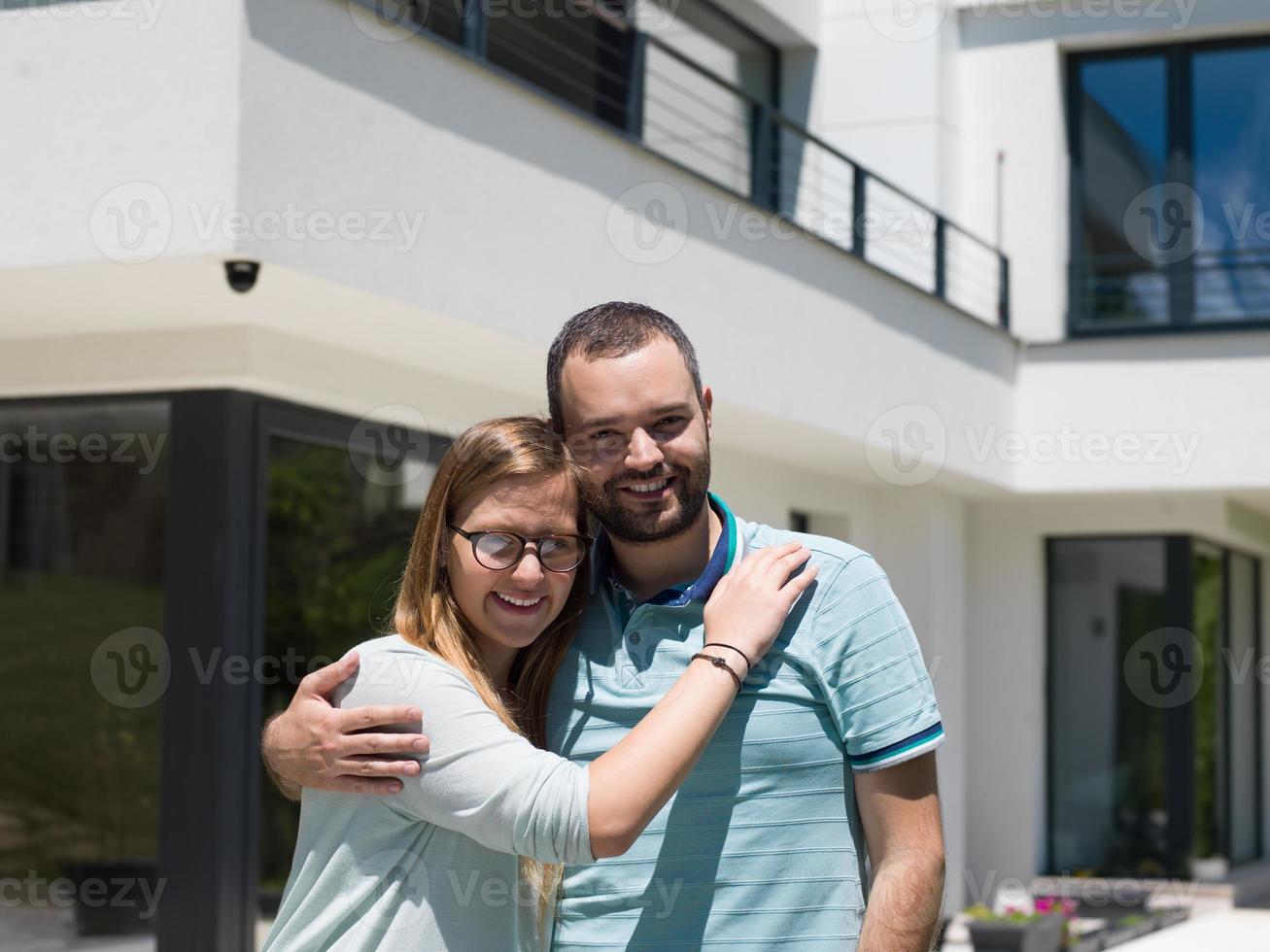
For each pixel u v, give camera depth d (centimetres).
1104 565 1098
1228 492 978
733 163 925
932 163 971
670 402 201
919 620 998
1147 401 973
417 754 192
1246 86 1008
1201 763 1110
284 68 429
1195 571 1104
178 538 518
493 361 574
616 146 585
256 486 523
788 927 198
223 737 505
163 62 421
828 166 988
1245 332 952
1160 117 1026
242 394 520
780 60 999
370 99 461
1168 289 1016
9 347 549
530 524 204
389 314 489
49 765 533
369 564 569
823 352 750
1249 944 875
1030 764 1073
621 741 196
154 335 525
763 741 201
